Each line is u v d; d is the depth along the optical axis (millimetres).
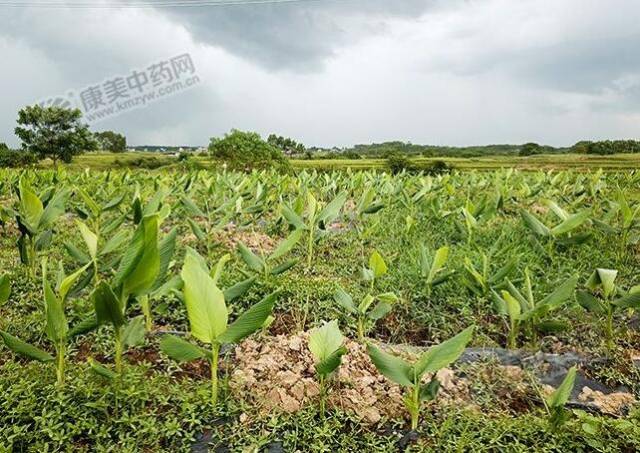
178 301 3732
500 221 6734
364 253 5523
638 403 2660
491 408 2598
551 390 2801
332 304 3898
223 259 2912
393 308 3982
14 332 3227
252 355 2998
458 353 2230
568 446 2252
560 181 9094
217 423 2381
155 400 2461
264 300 2299
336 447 2297
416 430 2383
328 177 8984
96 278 3422
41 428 2197
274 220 6520
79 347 3133
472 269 3514
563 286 2912
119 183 8406
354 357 2971
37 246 3992
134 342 2537
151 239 2201
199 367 2922
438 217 6367
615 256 5141
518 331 3590
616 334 3436
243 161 29047
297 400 2561
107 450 2137
